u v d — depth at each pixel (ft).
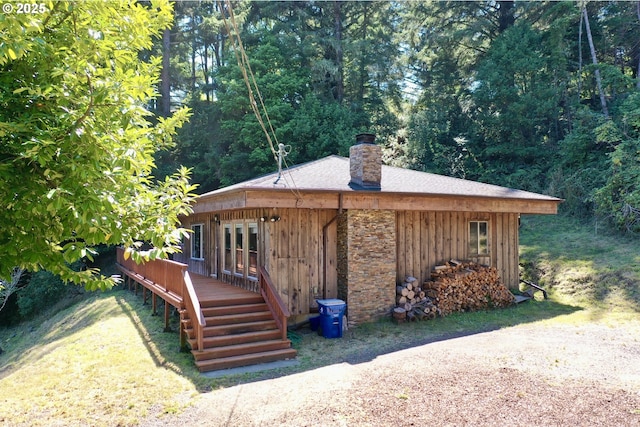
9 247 14.06
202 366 26.32
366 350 29.76
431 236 41.70
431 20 101.35
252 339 29.68
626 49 83.20
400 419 18.16
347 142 78.89
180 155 92.48
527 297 44.52
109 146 14.40
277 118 80.33
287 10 95.71
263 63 84.23
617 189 58.08
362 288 36.27
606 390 20.22
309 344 31.73
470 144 87.56
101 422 20.31
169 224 16.84
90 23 15.21
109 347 31.63
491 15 97.71
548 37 81.71
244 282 39.65
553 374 22.56
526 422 17.51
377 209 35.88
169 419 20.12
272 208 35.01
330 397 20.81
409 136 90.58
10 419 21.11
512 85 81.15
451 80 100.48
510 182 76.28
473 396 20.07
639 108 58.90
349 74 95.35
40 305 70.03
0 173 12.62
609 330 32.71
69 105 14.48
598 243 54.44
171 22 18.75
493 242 45.24
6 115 14.14
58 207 12.32
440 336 32.58
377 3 97.66
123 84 15.14
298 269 35.86
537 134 82.64
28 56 13.47
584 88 81.25
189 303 29.91
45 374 27.09
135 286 52.42
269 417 19.19
